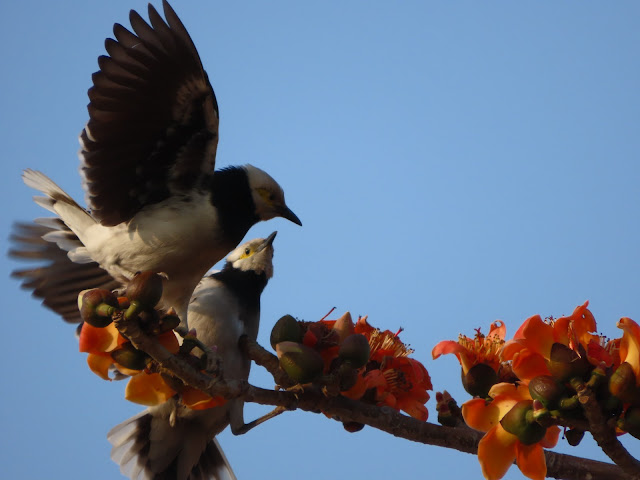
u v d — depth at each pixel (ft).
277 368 23.89
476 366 20.94
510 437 18.58
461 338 21.59
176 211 30.04
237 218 31.30
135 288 19.19
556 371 17.65
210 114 29.73
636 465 17.75
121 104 28.66
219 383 20.70
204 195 30.50
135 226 30.27
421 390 23.91
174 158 30.22
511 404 18.62
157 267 30.40
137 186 30.12
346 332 22.16
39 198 32.76
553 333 18.21
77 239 35.14
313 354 21.01
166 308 31.22
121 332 19.47
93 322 19.43
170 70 28.84
